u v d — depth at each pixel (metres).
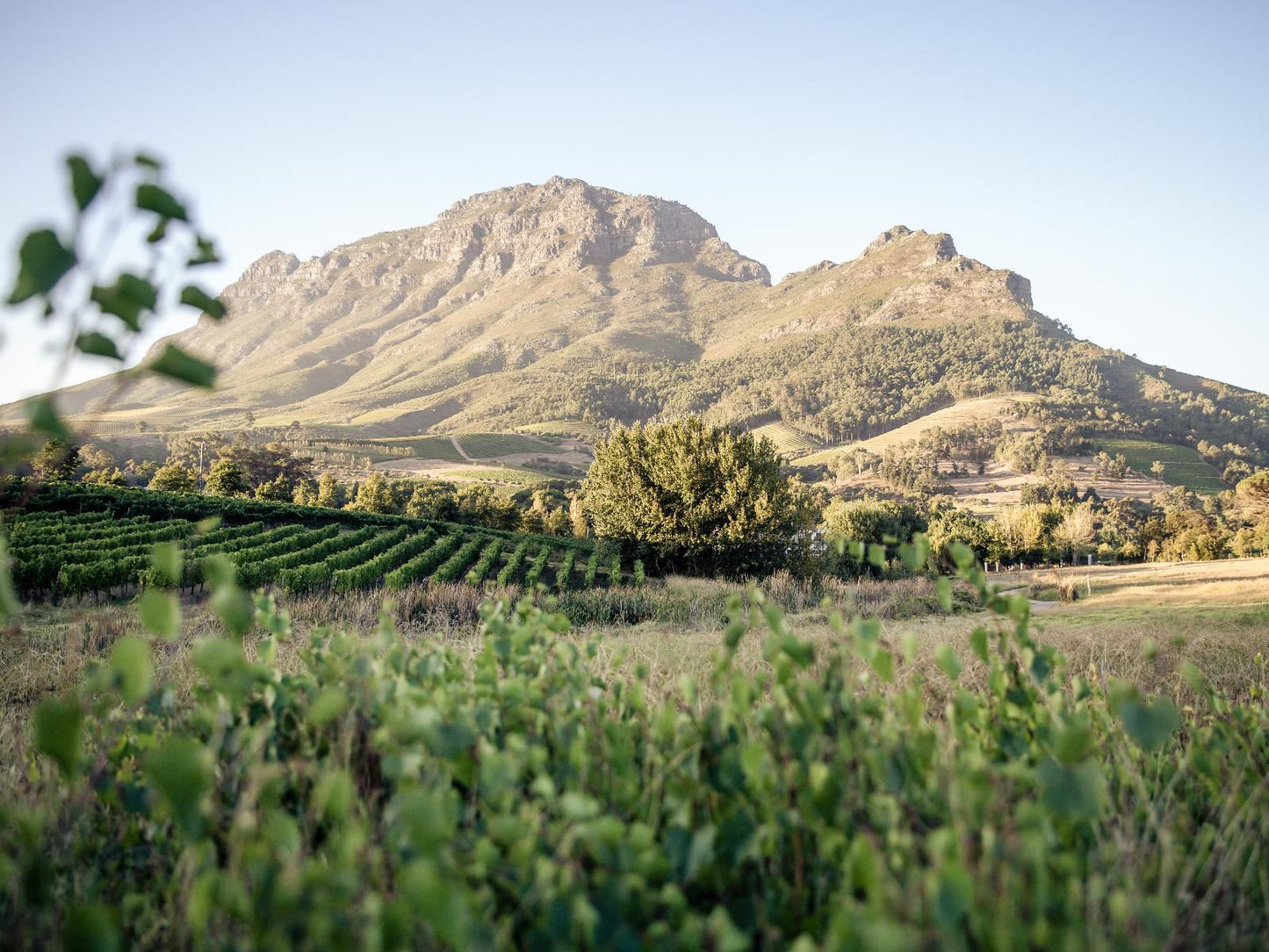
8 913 1.79
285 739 2.32
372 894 1.40
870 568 38.34
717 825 1.89
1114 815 2.23
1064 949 1.37
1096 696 3.12
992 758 2.37
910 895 1.37
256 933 1.37
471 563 37.66
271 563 24.66
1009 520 75.88
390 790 2.12
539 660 2.65
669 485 37.56
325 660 2.59
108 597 20.56
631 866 1.63
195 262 1.16
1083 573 48.62
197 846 1.70
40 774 2.50
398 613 18.59
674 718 2.21
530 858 1.65
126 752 2.46
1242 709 3.21
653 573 39.59
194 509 40.75
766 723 2.01
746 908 1.73
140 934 1.78
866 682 2.94
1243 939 1.76
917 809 1.97
